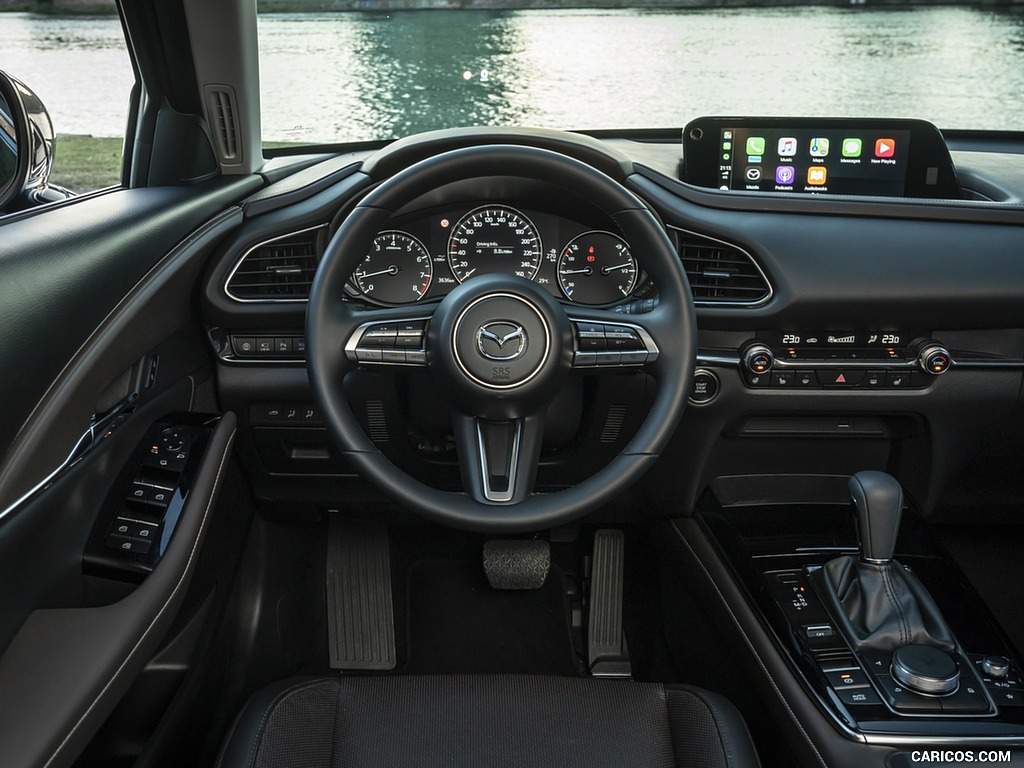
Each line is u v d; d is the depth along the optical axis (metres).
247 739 1.21
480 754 1.21
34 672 1.02
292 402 1.72
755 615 1.54
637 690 1.32
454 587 2.16
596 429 1.66
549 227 1.62
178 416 1.48
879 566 1.47
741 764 1.17
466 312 1.29
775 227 1.64
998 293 1.60
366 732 1.24
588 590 2.08
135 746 1.31
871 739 1.25
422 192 1.40
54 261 1.18
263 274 1.62
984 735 1.24
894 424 1.80
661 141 2.08
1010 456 1.78
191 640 1.51
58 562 1.15
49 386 1.10
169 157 1.74
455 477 1.69
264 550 2.01
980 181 1.86
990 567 1.94
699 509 1.86
